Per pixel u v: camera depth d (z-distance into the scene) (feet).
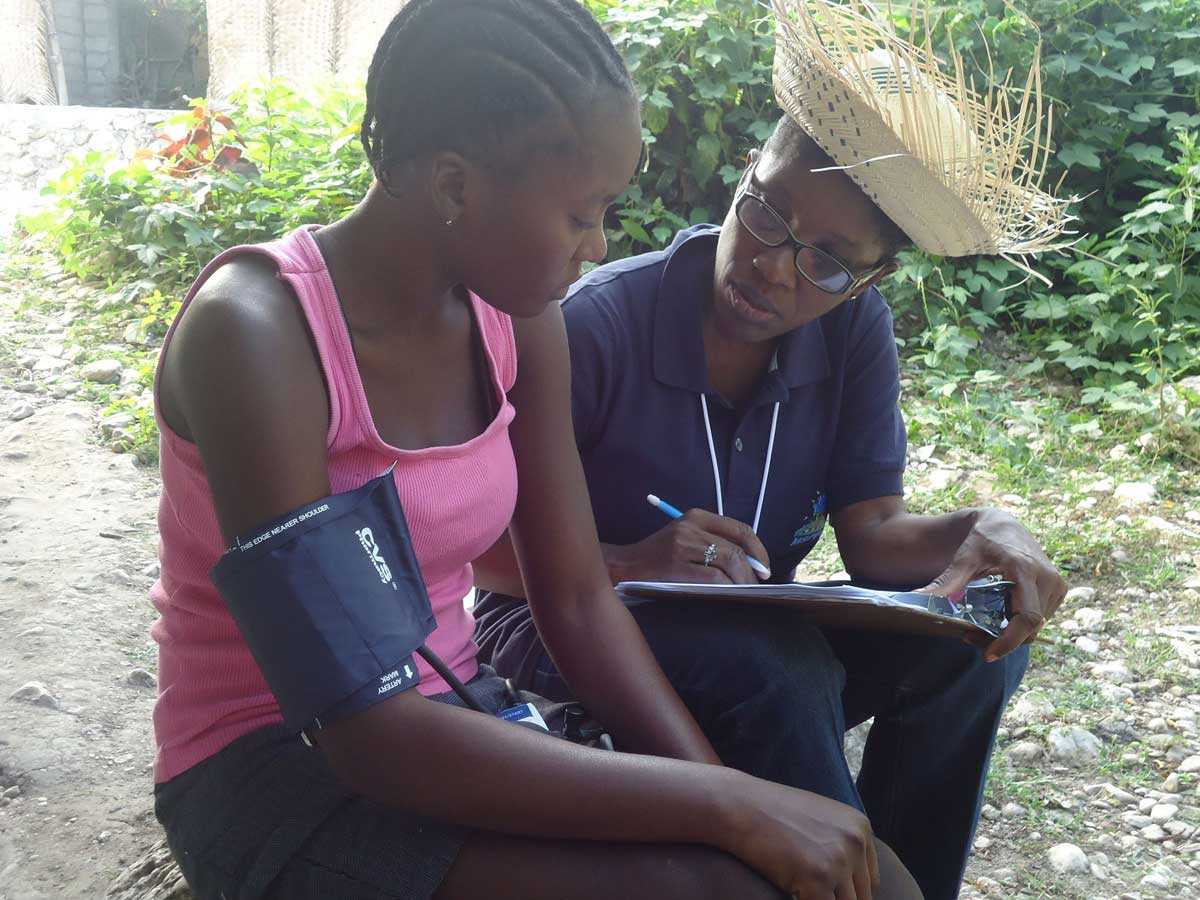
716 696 6.11
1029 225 6.86
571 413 6.42
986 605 6.54
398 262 5.07
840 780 6.05
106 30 43.98
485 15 4.65
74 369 17.13
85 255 20.65
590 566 6.04
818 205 6.50
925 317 19.53
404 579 4.79
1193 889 8.60
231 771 5.18
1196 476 15.40
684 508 7.23
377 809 4.88
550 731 5.85
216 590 5.15
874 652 6.90
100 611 11.13
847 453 7.54
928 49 6.44
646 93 19.62
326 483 4.90
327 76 32.24
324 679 4.50
